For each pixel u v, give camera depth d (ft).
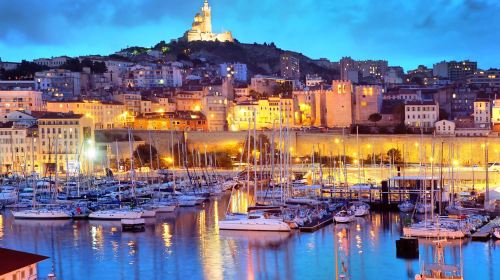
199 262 398.62
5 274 261.85
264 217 506.89
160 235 488.44
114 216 564.30
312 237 471.21
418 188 624.59
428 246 428.15
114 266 391.86
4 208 644.27
